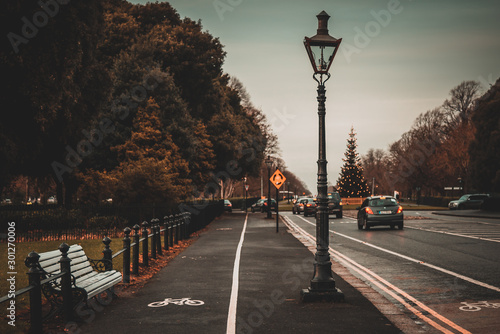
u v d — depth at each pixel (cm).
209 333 693
